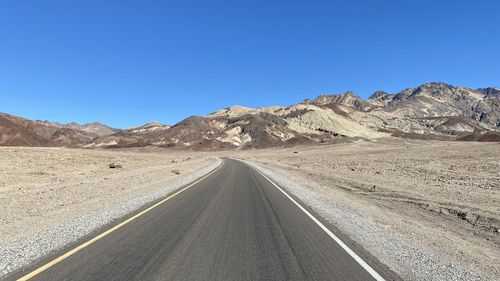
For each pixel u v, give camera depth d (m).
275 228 11.02
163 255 7.99
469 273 7.14
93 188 20.53
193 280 6.51
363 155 78.94
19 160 46.88
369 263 7.60
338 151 115.06
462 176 29.41
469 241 10.44
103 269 6.99
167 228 10.74
